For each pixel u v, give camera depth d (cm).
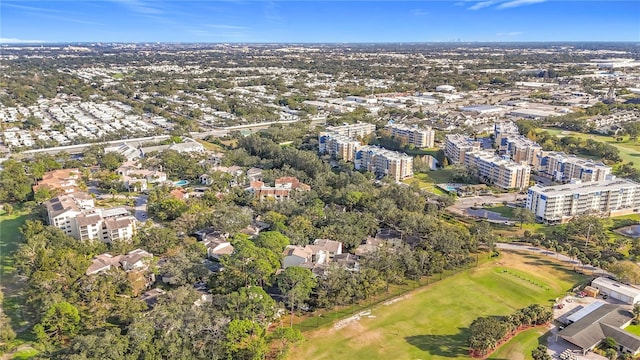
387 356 18712
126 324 19525
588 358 18512
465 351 19050
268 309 19450
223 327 17988
